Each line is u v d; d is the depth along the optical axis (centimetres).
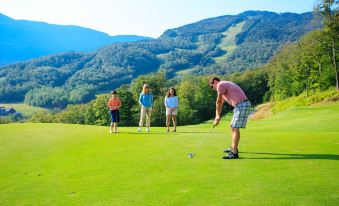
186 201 644
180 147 1217
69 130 1966
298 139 1284
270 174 779
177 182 771
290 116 3675
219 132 1762
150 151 1173
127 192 730
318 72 7431
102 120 8212
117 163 1015
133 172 894
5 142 1531
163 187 743
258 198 628
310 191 648
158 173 864
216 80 1052
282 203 597
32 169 1016
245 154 1027
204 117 10812
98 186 794
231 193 666
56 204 695
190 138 1455
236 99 981
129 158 1075
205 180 768
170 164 952
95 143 1431
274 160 920
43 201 721
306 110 3903
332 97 5634
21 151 1316
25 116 16950
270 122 3309
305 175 754
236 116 976
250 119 7088
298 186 680
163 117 8594
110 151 1224
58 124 2423
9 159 1178
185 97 10369
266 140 1289
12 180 904
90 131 1905
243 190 678
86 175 902
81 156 1161
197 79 13662
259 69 15262
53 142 1502
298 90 9181
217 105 1024
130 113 7950
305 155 963
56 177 905
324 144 1139
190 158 1011
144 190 733
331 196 616
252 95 14175
